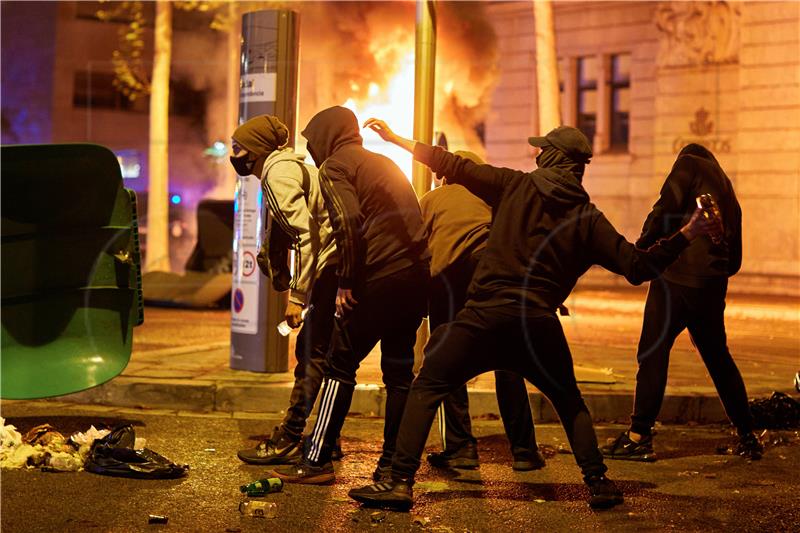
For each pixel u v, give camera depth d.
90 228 5.98
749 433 6.08
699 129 25.64
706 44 25.47
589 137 28.69
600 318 15.43
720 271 5.84
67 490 4.92
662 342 5.90
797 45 23.97
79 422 6.61
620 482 5.36
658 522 4.57
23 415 6.80
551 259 4.66
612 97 28.11
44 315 5.92
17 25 42.75
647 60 27.08
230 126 30.50
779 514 4.75
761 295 22.64
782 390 7.71
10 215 5.78
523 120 29.47
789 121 24.09
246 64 8.02
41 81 41.81
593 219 4.68
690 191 5.76
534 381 4.81
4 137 43.03
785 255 24.00
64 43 41.50
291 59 7.96
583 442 4.81
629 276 4.62
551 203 4.66
